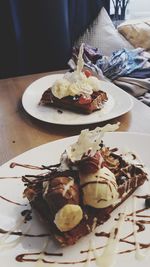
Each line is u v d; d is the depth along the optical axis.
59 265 0.24
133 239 0.26
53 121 0.42
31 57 0.85
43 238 0.26
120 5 0.99
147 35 0.89
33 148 0.36
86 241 0.25
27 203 0.29
